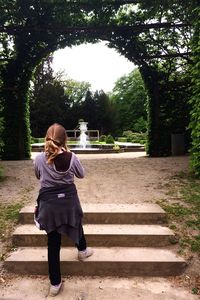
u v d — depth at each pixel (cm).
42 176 317
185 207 476
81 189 575
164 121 1251
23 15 964
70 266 354
